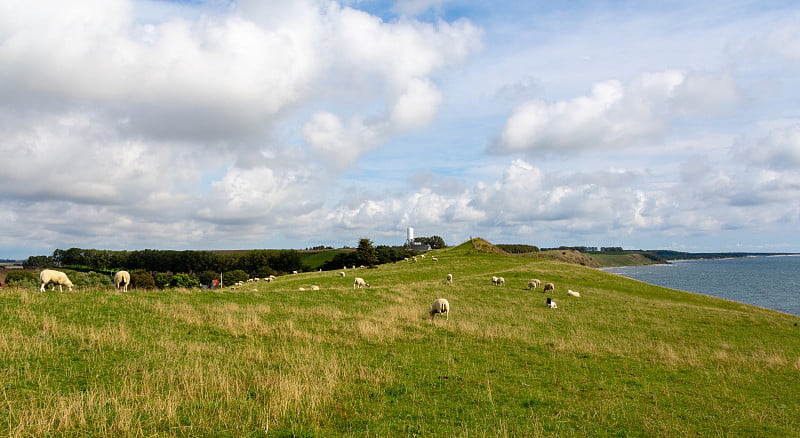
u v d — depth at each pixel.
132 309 20.89
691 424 11.84
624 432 10.88
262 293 30.08
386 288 39.31
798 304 80.25
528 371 16.17
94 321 18.16
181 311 21.48
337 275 62.97
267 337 18.55
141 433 8.93
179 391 11.36
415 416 10.93
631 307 38.12
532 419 11.25
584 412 12.06
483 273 63.09
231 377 12.76
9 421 9.05
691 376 17.16
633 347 22.16
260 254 149.12
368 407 11.31
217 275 135.25
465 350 18.92
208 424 9.63
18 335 15.04
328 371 13.87
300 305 26.88
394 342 19.59
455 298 37.09
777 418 12.80
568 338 23.56
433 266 70.50
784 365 20.08
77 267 147.00
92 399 10.12
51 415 9.39
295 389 11.59
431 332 22.25
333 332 20.56
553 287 46.16
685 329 29.64
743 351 23.66
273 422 9.96
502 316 29.89
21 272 82.00
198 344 16.20
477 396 12.76
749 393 15.40
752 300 87.38
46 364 12.66
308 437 9.33
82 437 8.70
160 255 149.88
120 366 13.02
